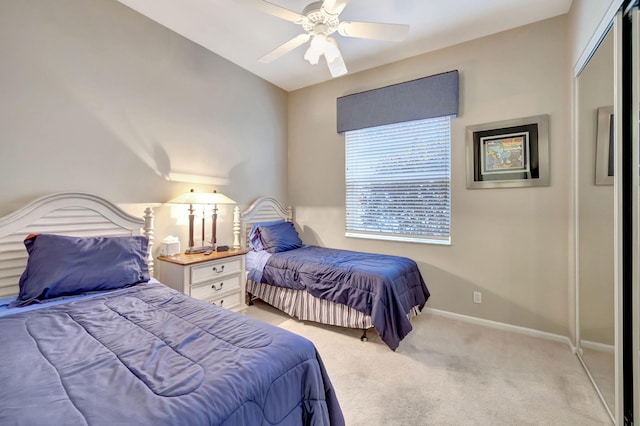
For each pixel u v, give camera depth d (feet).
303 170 13.29
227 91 10.71
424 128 10.21
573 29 7.29
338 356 7.27
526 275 8.57
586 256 6.59
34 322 4.30
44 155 6.49
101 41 7.36
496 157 8.89
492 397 5.75
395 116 10.41
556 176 8.13
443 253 9.84
